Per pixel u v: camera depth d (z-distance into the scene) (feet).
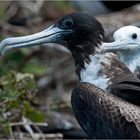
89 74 34.35
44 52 54.24
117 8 60.08
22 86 41.75
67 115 47.60
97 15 58.75
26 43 34.99
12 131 42.78
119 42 35.73
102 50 34.68
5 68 48.21
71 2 60.08
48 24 57.41
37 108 46.24
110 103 32.30
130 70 35.65
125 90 32.58
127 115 31.68
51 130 45.16
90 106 32.68
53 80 53.36
